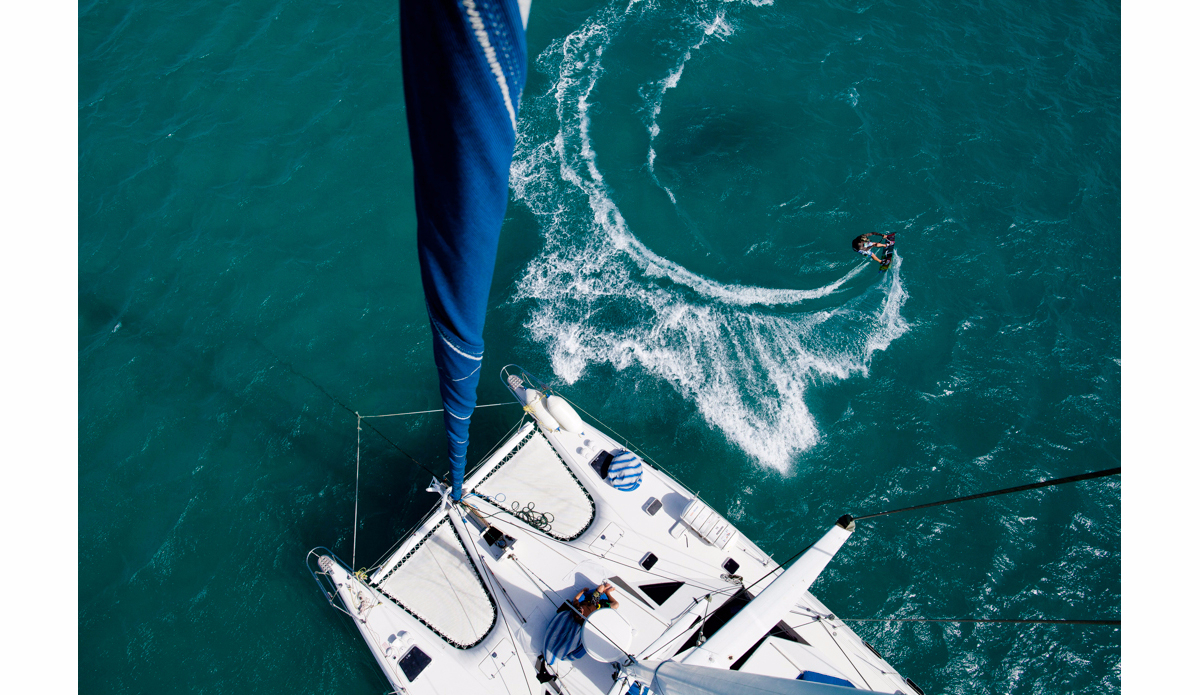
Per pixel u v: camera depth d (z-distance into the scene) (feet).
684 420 65.67
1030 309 72.33
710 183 79.87
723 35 90.84
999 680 54.34
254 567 59.11
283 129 81.20
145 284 71.97
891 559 58.85
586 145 81.92
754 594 50.62
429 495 62.49
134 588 57.77
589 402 66.54
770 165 81.20
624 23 91.25
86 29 87.15
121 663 54.90
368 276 73.20
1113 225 76.95
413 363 69.00
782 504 61.93
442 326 24.93
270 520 61.11
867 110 85.61
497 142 16.61
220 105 82.33
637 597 50.57
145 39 86.63
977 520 60.44
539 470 57.00
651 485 55.52
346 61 85.92
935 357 69.72
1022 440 64.69
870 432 65.46
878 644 55.72
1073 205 78.48
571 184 79.30
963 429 65.51
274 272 72.90
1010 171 81.05
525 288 73.00
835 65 89.04
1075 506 60.75
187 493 61.98
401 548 53.88
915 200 79.30
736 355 69.56
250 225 75.31
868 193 79.82
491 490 55.83
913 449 64.44
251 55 85.97
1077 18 93.09
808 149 82.53
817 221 78.02
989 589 57.52
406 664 49.37
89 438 63.93
